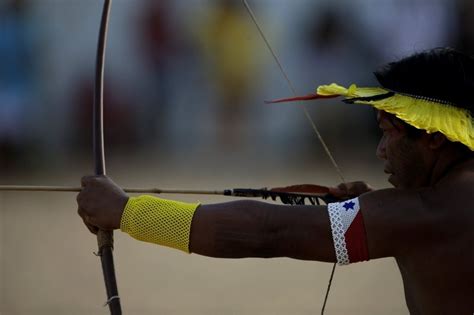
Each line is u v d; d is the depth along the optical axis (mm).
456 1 33219
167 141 35969
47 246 21406
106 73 35375
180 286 18547
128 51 35281
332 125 35469
